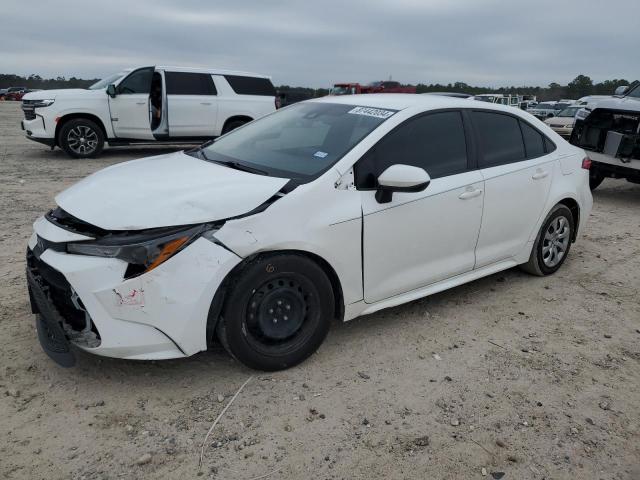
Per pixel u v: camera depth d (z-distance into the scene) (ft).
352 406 9.87
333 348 11.84
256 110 43.60
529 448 9.05
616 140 27.66
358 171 11.32
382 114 12.57
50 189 27.09
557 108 104.32
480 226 13.65
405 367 11.25
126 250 9.11
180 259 9.26
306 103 15.03
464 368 11.34
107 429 8.96
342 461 8.53
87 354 11.09
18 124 71.77
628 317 14.19
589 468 8.70
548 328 13.35
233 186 10.44
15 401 9.52
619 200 29.66
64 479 7.88
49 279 9.61
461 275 13.78
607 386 10.97
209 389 10.14
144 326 9.27
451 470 8.47
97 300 9.08
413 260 12.35
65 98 37.76
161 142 41.65
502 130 14.62
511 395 10.48
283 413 9.57
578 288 15.97
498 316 13.87
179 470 8.18
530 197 14.92
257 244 9.74
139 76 39.37
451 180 12.81
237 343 10.03
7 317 12.40
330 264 10.80
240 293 9.81
